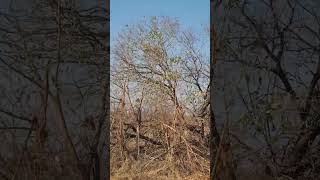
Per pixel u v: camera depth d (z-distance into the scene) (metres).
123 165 8.59
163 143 9.01
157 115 9.42
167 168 8.56
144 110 9.55
